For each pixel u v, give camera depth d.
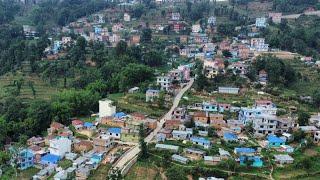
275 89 173.50
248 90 174.25
